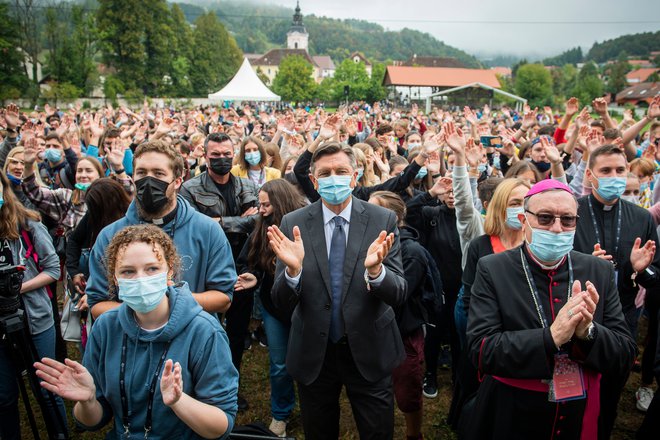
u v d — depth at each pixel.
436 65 119.62
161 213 2.66
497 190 3.16
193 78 84.00
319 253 2.70
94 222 3.44
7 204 2.98
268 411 3.92
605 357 2.08
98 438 3.57
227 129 11.57
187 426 2.03
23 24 55.62
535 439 2.22
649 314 3.90
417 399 3.21
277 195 3.52
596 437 2.22
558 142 6.48
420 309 3.19
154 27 69.69
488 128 7.70
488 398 2.37
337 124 4.32
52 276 3.21
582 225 3.25
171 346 2.00
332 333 2.68
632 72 125.31
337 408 2.86
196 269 2.71
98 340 2.08
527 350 2.06
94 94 63.75
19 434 3.00
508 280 2.34
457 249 4.02
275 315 3.47
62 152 5.77
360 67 83.69
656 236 3.22
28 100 51.84
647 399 3.81
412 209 4.24
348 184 2.66
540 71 78.06
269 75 131.75
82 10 61.88
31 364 2.68
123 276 1.94
